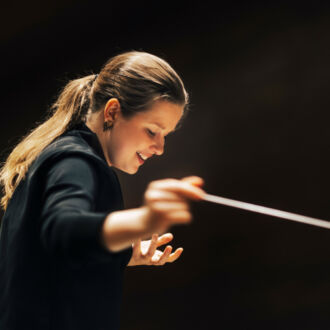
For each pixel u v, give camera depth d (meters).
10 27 16.39
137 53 3.33
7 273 2.93
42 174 2.75
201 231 13.78
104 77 3.30
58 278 2.90
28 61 17.12
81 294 2.96
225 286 13.08
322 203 12.81
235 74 14.65
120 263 3.16
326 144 13.06
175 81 3.20
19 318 2.84
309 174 13.12
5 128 17.28
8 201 3.31
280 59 14.09
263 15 14.55
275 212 3.03
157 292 13.53
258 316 12.50
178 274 13.61
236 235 13.47
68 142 2.99
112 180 2.91
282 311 12.27
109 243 2.13
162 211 2.01
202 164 14.45
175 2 15.61
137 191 14.70
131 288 13.77
